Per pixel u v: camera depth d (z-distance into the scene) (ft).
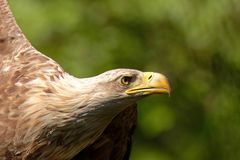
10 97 40.04
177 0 58.95
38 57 40.81
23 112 39.88
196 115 61.11
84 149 42.91
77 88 39.78
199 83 60.18
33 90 40.01
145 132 61.98
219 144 56.90
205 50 59.21
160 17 60.13
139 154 62.75
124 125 42.91
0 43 41.37
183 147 61.82
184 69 61.00
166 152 62.80
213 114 57.88
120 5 60.95
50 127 39.91
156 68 61.26
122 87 39.55
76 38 60.13
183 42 60.23
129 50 61.05
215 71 57.41
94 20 60.75
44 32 59.11
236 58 57.00
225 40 57.77
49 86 40.01
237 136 55.93
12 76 40.40
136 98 39.68
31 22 58.75
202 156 60.03
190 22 59.06
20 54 41.01
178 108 61.52
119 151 43.52
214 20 58.13
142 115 61.52
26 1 59.06
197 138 61.11
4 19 41.86
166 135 62.95
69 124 39.83
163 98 61.62
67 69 59.62
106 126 41.01
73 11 59.93
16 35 41.52
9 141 39.91
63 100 39.78
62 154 40.47
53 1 59.57
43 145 40.04
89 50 60.34
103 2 61.00
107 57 60.49
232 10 57.72
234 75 56.39
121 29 61.11
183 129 61.87
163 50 61.16
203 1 58.39
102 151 43.19
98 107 39.63
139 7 60.59
